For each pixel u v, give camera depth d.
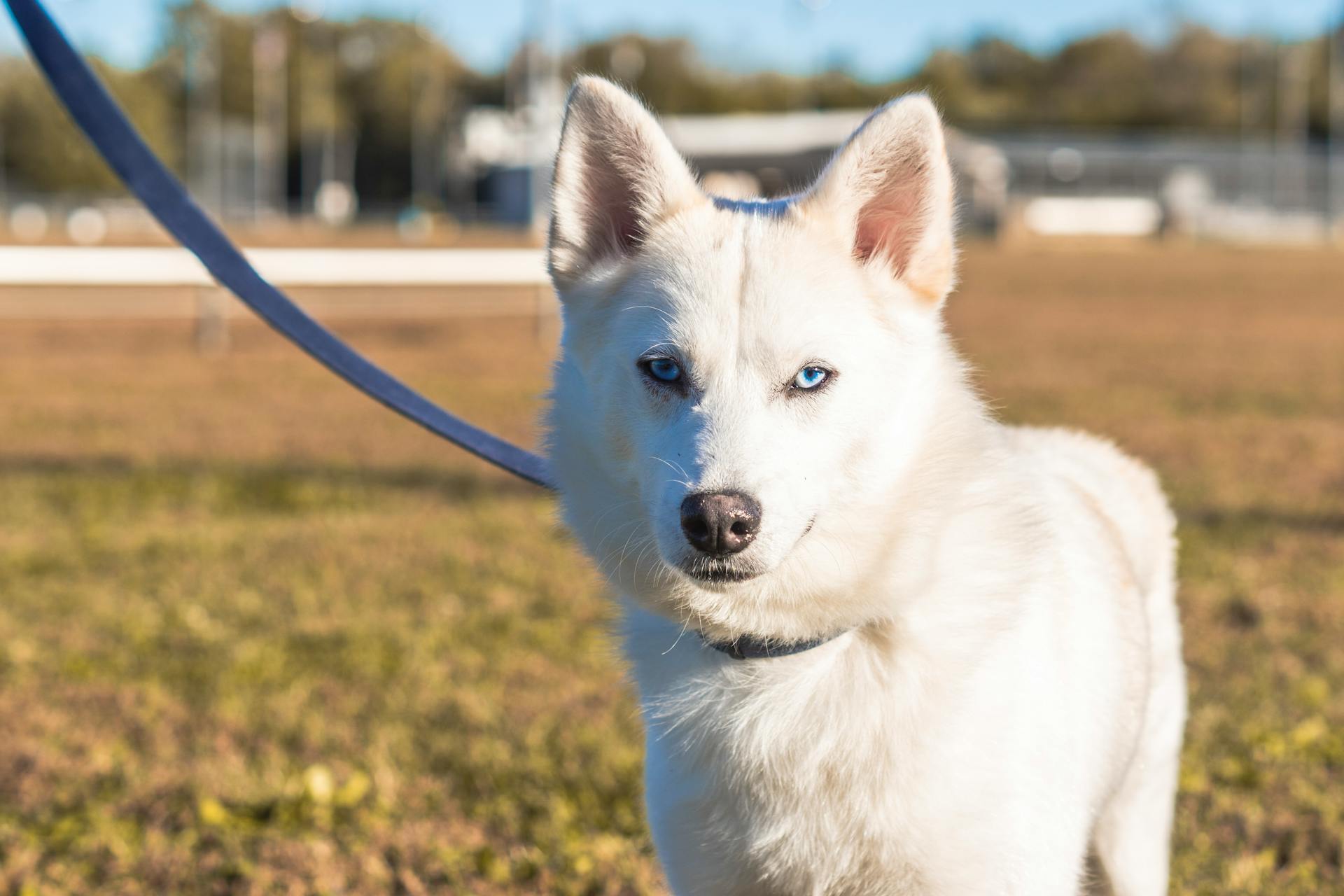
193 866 4.39
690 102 99.38
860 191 3.14
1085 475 3.86
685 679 3.09
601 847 4.41
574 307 3.26
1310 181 79.81
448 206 94.94
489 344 19.02
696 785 3.04
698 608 3.02
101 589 7.48
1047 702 2.99
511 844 4.55
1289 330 21.91
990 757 2.88
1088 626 3.21
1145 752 3.74
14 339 19.69
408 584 7.56
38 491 9.80
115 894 4.23
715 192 3.62
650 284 3.10
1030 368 16.88
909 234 3.12
